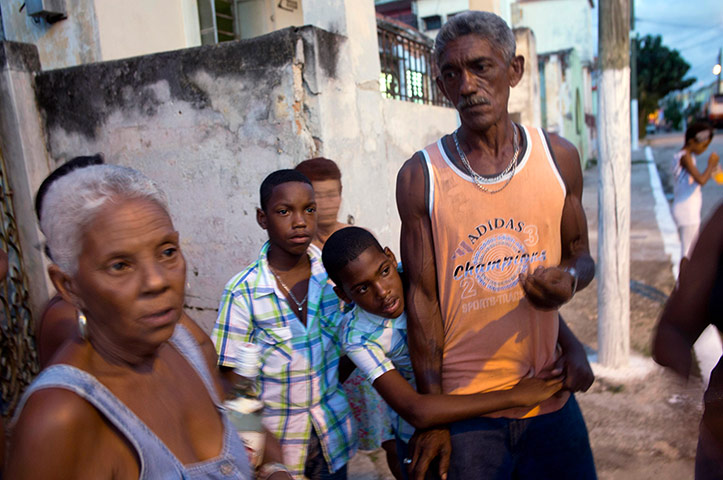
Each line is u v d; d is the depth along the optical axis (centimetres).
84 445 97
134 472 103
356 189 423
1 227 429
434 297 189
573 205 192
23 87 435
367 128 441
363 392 253
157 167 417
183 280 110
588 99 2366
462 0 1628
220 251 409
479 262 181
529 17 2272
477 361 189
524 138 182
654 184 1380
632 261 703
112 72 416
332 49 384
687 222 616
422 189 182
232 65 378
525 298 186
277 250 236
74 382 98
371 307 186
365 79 436
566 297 170
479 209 178
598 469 302
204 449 120
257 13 754
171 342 132
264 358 229
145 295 102
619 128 389
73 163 203
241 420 147
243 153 387
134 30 554
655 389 383
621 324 409
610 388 388
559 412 195
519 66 184
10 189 439
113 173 106
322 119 371
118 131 424
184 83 394
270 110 372
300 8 842
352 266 181
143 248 102
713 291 157
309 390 229
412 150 545
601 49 392
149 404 111
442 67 177
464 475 185
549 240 185
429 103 626
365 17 436
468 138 180
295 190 224
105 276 100
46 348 168
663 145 2838
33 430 92
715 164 602
